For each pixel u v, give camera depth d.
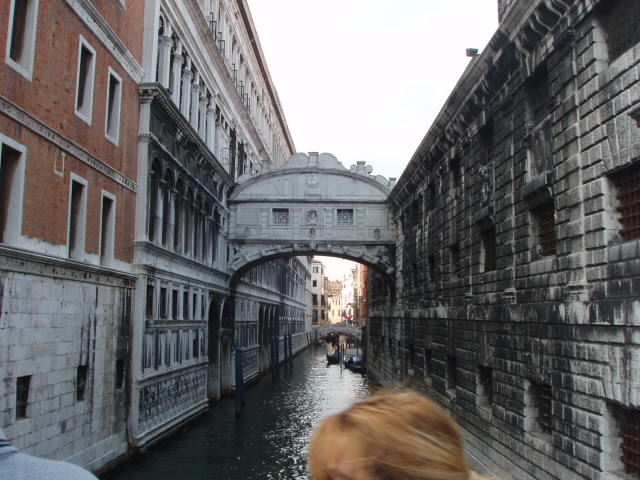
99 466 15.32
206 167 26.08
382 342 37.69
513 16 12.47
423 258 24.23
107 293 15.94
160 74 20.34
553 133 11.63
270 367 50.34
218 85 29.34
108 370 16.00
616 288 9.44
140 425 17.88
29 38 12.24
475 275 16.70
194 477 17.25
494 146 15.28
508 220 14.09
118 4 16.89
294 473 18.17
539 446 12.00
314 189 31.70
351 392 37.06
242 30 36.50
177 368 21.53
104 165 15.85
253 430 24.30
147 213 18.44
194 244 25.05
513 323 13.57
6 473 1.80
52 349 12.94
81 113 14.59
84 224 14.74
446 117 18.89
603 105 9.91
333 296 181.62
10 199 11.80
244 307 37.66
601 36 10.20
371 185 31.83
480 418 15.81
